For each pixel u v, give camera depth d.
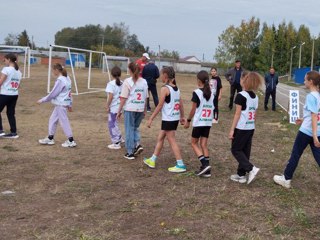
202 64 88.56
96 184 6.38
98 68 65.94
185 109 17.08
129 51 101.88
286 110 18.39
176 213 5.29
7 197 5.73
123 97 7.72
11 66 9.16
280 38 83.38
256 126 13.12
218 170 7.39
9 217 5.06
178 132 11.06
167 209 5.43
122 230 4.75
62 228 4.76
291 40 84.25
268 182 6.76
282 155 8.87
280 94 33.16
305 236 4.73
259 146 9.80
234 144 6.52
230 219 5.16
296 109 13.81
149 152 8.59
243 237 4.61
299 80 70.44
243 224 5.01
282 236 4.70
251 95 6.36
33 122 11.82
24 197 5.76
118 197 5.84
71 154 8.23
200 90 6.69
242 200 5.85
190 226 4.90
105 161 7.77
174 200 5.77
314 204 5.82
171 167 7.38
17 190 6.03
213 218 5.17
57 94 8.59
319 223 5.12
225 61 75.94
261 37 81.06
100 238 4.49
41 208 5.37
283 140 10.64
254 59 80.06
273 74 17.86
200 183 6.58
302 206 5.71
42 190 6.05
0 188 6.09
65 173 6.92
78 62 68.00
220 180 6.77
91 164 7.53
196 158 8.21
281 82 71.56
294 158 6.34
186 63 87.75
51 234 4.59
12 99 9.27
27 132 10.27
